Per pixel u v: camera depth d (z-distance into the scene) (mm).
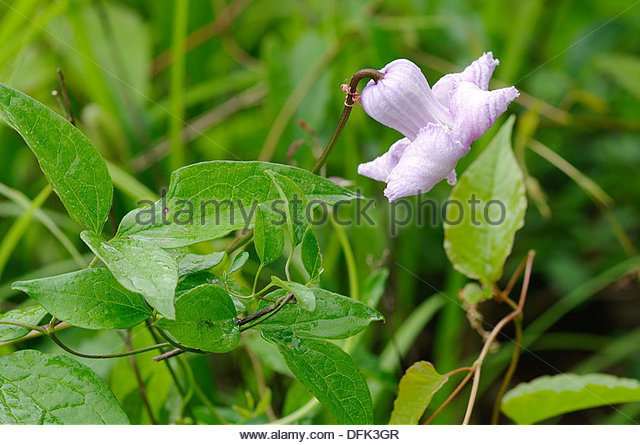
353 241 597
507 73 655
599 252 738
